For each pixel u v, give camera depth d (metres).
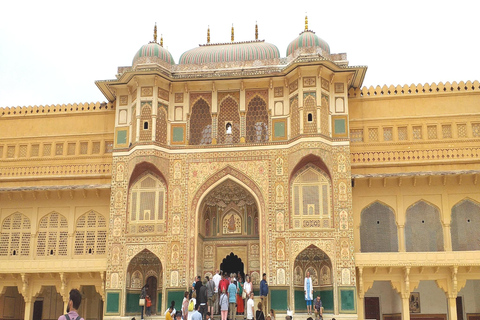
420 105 15.32
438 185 14.79
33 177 16.22
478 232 14.47
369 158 15.04
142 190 14.66
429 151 14.95
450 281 13.66
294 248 13.85
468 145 14.89
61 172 16.19
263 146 14.64
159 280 14.86
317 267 14.44
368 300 15.71
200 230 14.84
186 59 15.73
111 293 14.05
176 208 14.49
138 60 15.09
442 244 14.51
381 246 14.70
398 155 14.99
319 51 14.79
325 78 14.68
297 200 14.14
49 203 16.12
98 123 16.48
